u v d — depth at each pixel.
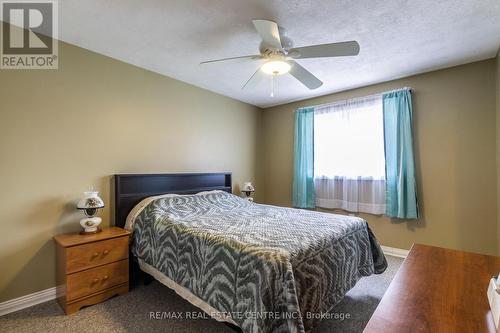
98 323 1.85
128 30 2.12
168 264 2.01
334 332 1.76
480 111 2.69
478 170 2.70
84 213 2.39
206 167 3.63
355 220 2.31
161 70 2.97
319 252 1.69
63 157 2.29
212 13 1.88
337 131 3.70
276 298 1.36
